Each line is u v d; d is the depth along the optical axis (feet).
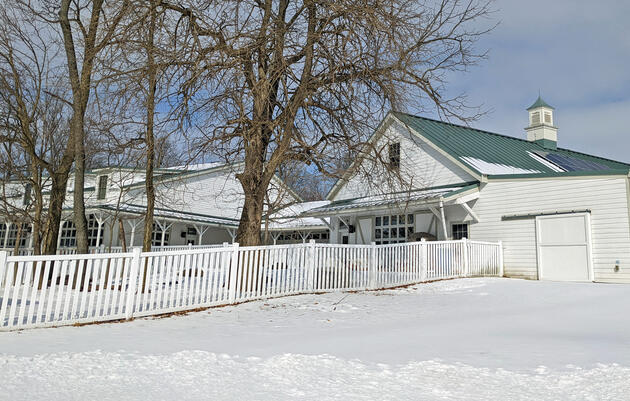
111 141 50.21
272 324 26.04
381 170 42.73
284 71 35.96
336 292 40.47
